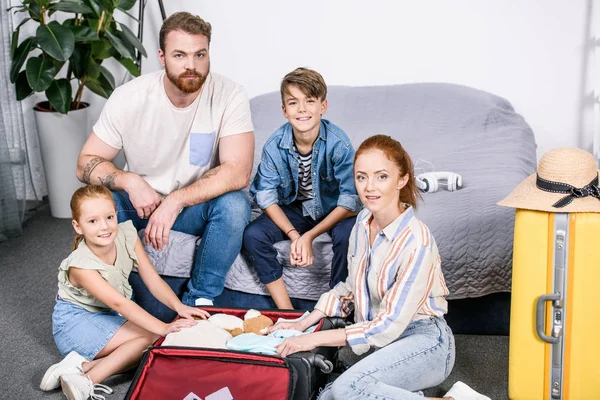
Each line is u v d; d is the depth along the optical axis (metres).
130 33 3.60
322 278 2.48
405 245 2.00
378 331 1.96
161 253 2.55
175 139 2.54
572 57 3.69
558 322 1.99
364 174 2.00
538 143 3.84
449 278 2.42
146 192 2.45
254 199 2.55
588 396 2.02
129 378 2.31
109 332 2.28
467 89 3.62
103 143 2.56
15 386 2.29
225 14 3.90
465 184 2.73
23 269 3.15
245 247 2.47
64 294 2.31
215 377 1.97
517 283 2.02
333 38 3.86
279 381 1.94
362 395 1.88
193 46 2.36
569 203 1.94
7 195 3.42
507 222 2.46
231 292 2.57
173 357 2.02
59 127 3.60
